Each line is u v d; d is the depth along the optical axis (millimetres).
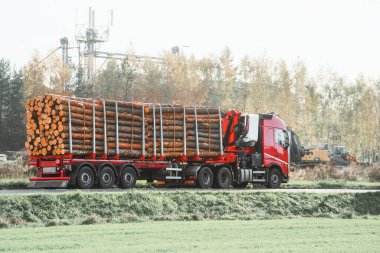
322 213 44188
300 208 45469
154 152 52312
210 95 161125
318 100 179250
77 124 48156
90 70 161000
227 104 158000
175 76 155625
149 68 157000
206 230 29531
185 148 53781
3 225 31875
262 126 59312
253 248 23344
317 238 27156
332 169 77188
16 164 63375
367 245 24875
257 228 30891
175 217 38219
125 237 26234
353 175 76688
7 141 159625
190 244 24062
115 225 32156
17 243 23891
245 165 58062
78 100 48844
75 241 24703
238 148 58000
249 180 58062
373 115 179375
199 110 55312
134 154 51219
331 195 48469
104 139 49594
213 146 55688
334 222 35375
